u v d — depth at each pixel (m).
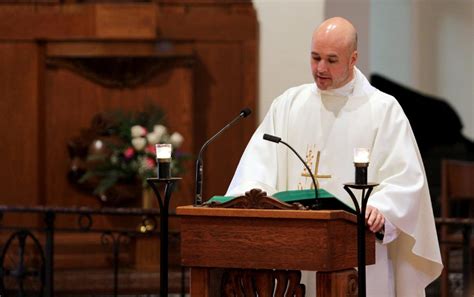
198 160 9.45
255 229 8.54
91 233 18.86
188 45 19.61
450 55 27.81
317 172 10.26
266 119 10.66
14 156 19.42
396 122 10.08
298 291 8.76
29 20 19.28
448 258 16.73
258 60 19.83
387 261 9.98
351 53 9.72
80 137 19.11
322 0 19.88
